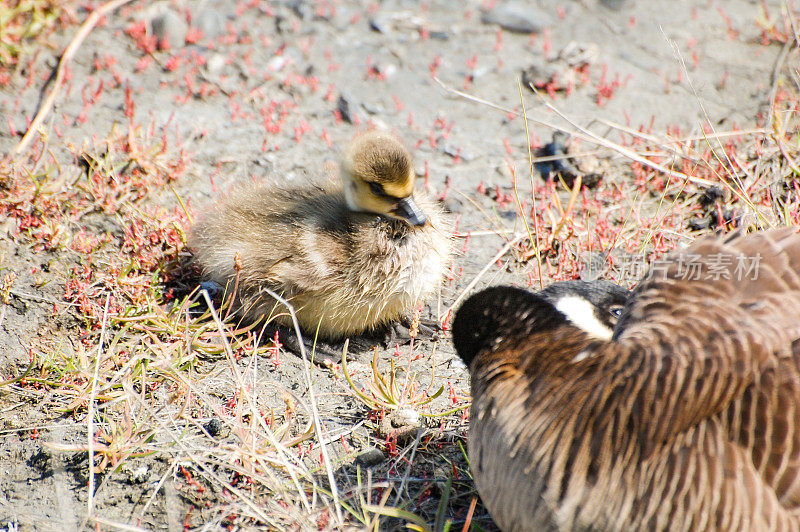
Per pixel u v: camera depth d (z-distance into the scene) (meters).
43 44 13.78
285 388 9.41
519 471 6.41
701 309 6.52
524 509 6.41
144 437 8.52
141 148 12.06
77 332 9.84
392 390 8.97
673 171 11.48
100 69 13.58
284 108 13.24
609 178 12.37
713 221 11.57
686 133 13.05
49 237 10.67
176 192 11.45
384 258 9.79
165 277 10.58
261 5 15.41
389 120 13.36
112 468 8.14
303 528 7.60
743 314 6.43
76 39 13.80
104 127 12.59
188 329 9.52
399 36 15.02
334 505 7.93
